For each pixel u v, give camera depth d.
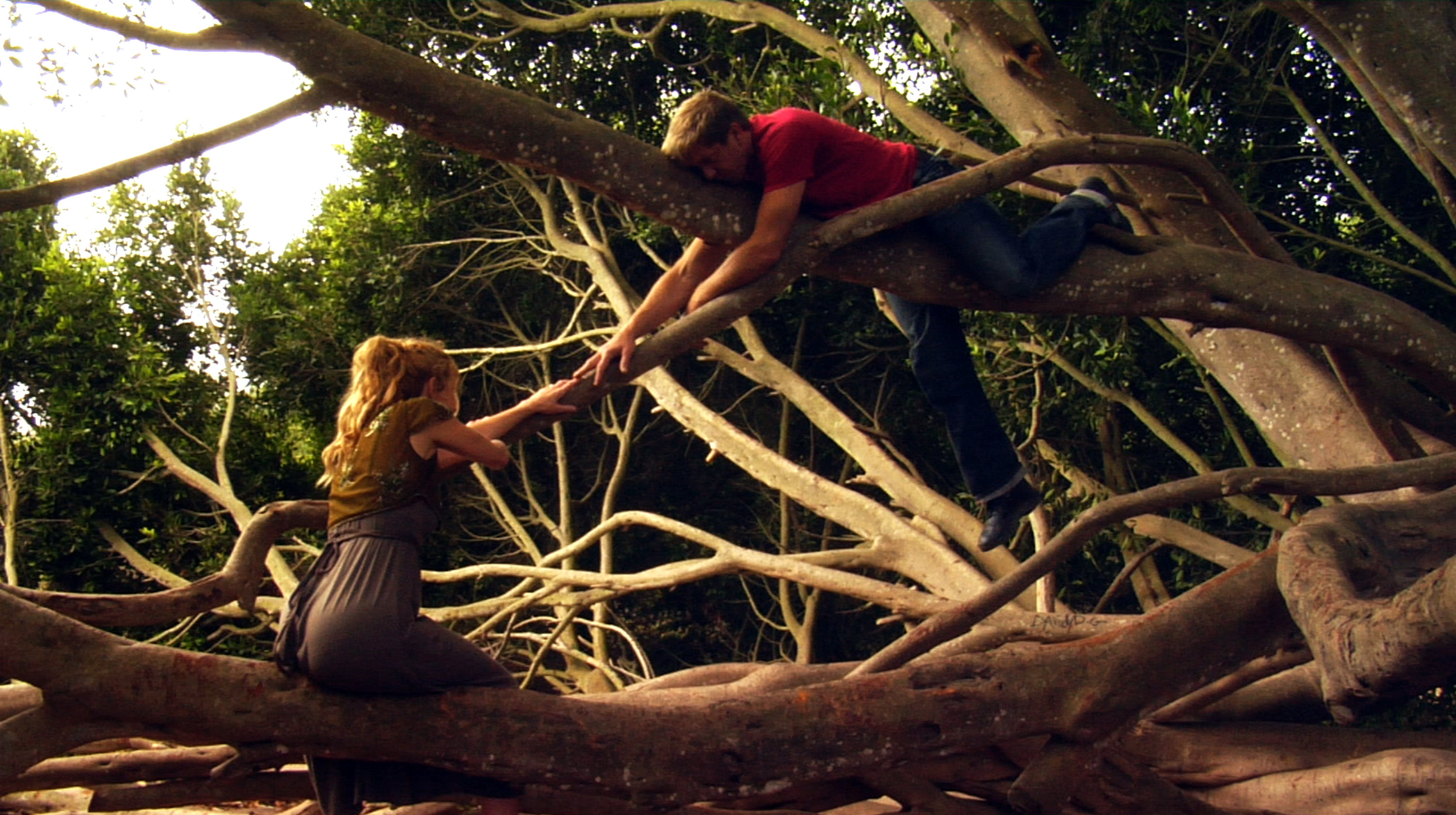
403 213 12.91
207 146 3.09
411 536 3.05
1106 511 4.13
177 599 3.56
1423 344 4.35
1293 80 8.51
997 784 4.65
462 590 13.95
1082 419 9.11
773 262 3.42
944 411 4.12
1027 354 8.94
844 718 3.55
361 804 3.26
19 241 12.09
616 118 12.81
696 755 3.37
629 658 13.74
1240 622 4.06
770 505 13.87
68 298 11.77
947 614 4.11
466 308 13.59
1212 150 7.96
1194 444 10.04
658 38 11.81
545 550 14.38
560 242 12.14
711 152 3.42
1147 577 9.27
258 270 13.94
